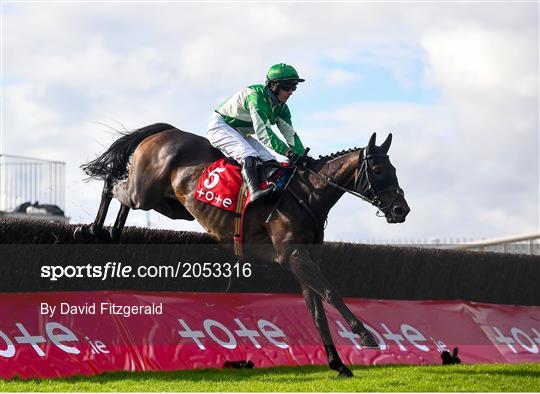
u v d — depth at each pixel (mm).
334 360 7941
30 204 19391
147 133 8844
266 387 7250
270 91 8383
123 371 8117
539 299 12508
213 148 8523
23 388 7035
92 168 8812
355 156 7953
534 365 9578
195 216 8375
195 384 7430
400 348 9641
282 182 8023
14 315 7961
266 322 9203
